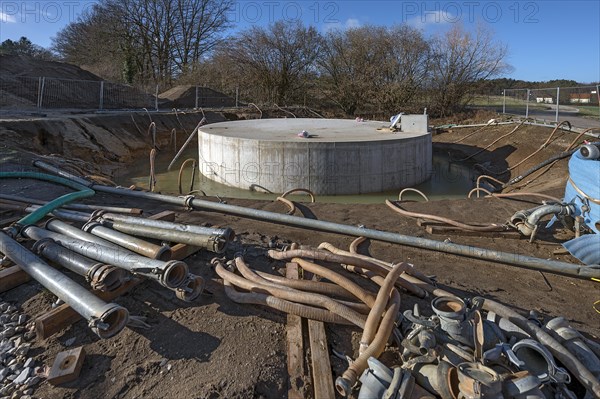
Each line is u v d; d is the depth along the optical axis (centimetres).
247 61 3519
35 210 566
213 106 3281
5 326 371
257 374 312
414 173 1405
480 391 238
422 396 265
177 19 4091
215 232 453
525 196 876
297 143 1231
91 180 933
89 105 2389
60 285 361
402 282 411
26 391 303
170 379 311
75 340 354
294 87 3631
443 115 3241
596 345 320
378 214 751
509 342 307
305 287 390
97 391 303
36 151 1288
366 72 3328
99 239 464
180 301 404
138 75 4009
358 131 1557
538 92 2397
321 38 3459
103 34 4016
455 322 295
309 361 325
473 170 1753
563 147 1438
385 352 326
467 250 504
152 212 693
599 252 484
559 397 265
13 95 2092
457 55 3138
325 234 623
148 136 1989
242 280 409
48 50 4859
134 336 356
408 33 3275
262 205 801
